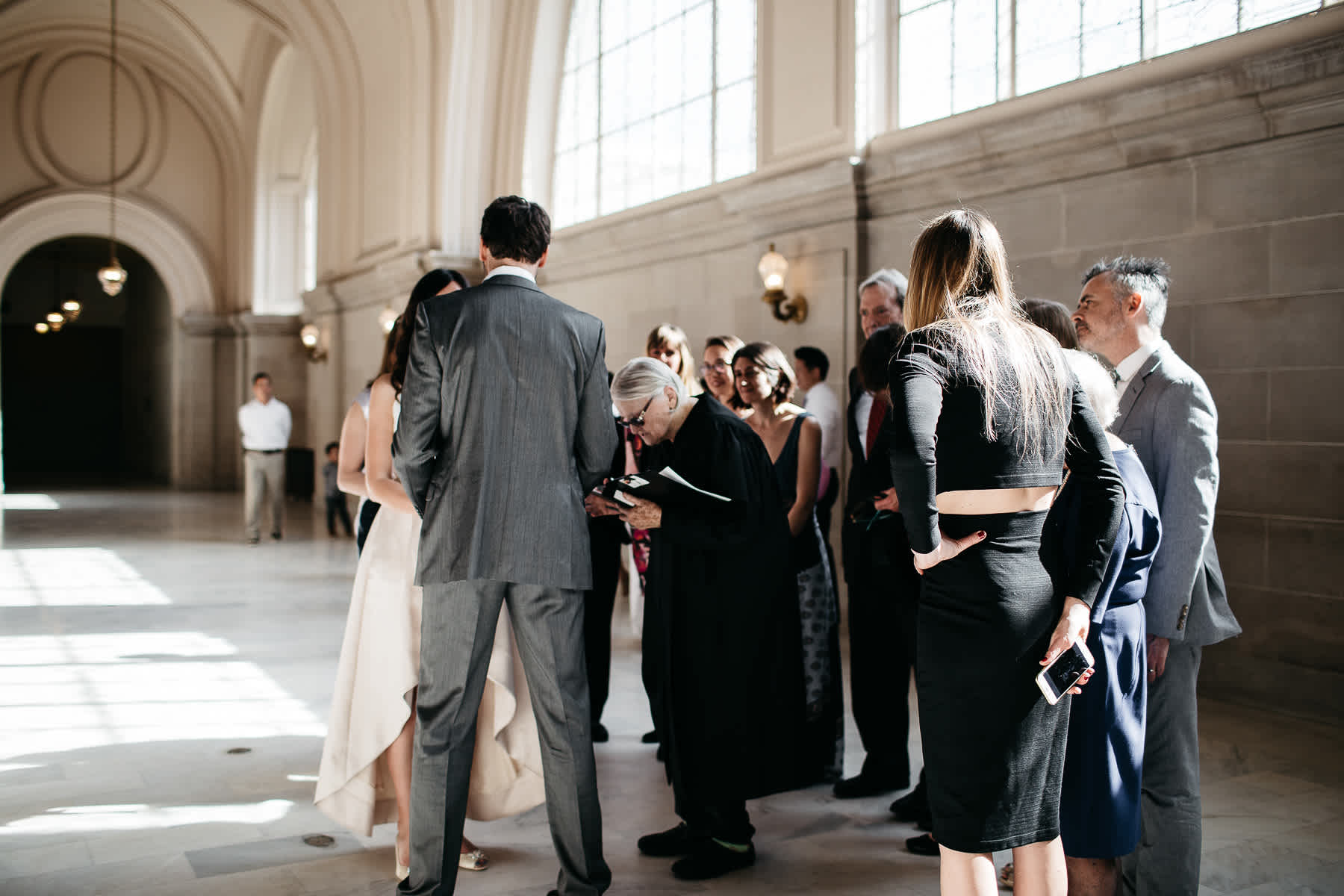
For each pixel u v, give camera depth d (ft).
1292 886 9.72
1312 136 15.70
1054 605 6.53
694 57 30.48
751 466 10.18
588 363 8.80
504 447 8.32
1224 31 17.51
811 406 17.71
